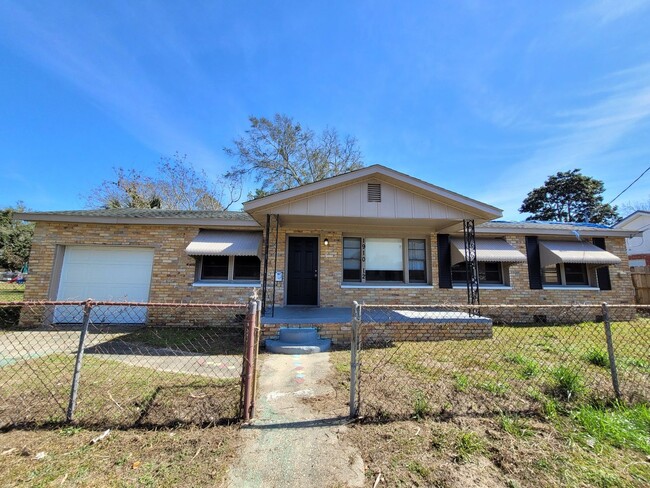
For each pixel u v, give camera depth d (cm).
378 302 1141
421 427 356
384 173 873
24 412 375
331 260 1149
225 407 399
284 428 354
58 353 686
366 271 1183
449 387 474
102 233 1098
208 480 266
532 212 4141
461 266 1223
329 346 775
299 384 508
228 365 604
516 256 1127
